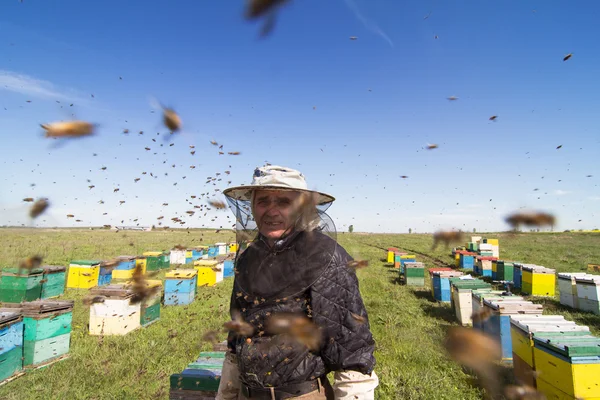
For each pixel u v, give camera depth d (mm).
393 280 15688
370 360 1749
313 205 1889
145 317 8180
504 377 5238
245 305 1980
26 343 5719
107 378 5262
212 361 4086
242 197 2281
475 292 7309
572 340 4305
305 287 1757
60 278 11086
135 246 29500
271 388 1818
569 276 10055
